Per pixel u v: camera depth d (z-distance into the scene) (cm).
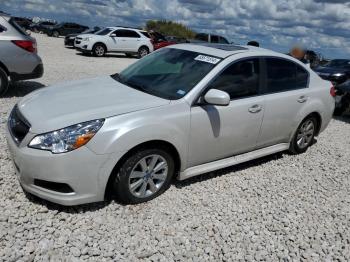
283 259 333
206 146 418
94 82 455
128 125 346
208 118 406
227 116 426
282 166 532
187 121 389
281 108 496
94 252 306
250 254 333
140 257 310
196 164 424
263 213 398
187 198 406
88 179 335
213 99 385
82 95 394
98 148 332
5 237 310
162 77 438
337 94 941
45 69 1200
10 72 755
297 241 360
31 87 886
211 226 363
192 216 375
